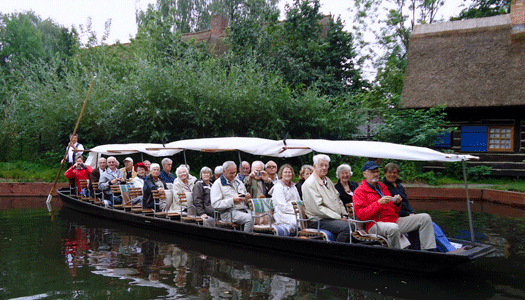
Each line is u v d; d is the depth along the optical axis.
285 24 21.72
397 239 5.55
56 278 5.46
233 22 21.23
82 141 16.67
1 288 5.08
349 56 22.45
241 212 7.28
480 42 16.77
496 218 9.61
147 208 8.92
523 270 5.74
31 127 17.78
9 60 29.58
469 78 16.05
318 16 21.88
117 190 9.70
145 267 5.95
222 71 16.89
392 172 5.94
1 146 17.84
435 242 5.62
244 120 16.64
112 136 16.66
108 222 9.55
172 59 17.45
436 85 16.38
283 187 7.05
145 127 15.91
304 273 5.64
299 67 19.98
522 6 16.52
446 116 16.62
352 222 5.94
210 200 7.87
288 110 16.83
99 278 5.45
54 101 16.98
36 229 8.71
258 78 16.75
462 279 5.36
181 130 16.38
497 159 15.83
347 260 5.87
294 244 6.25
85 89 17.16
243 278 5.43
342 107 18.28
